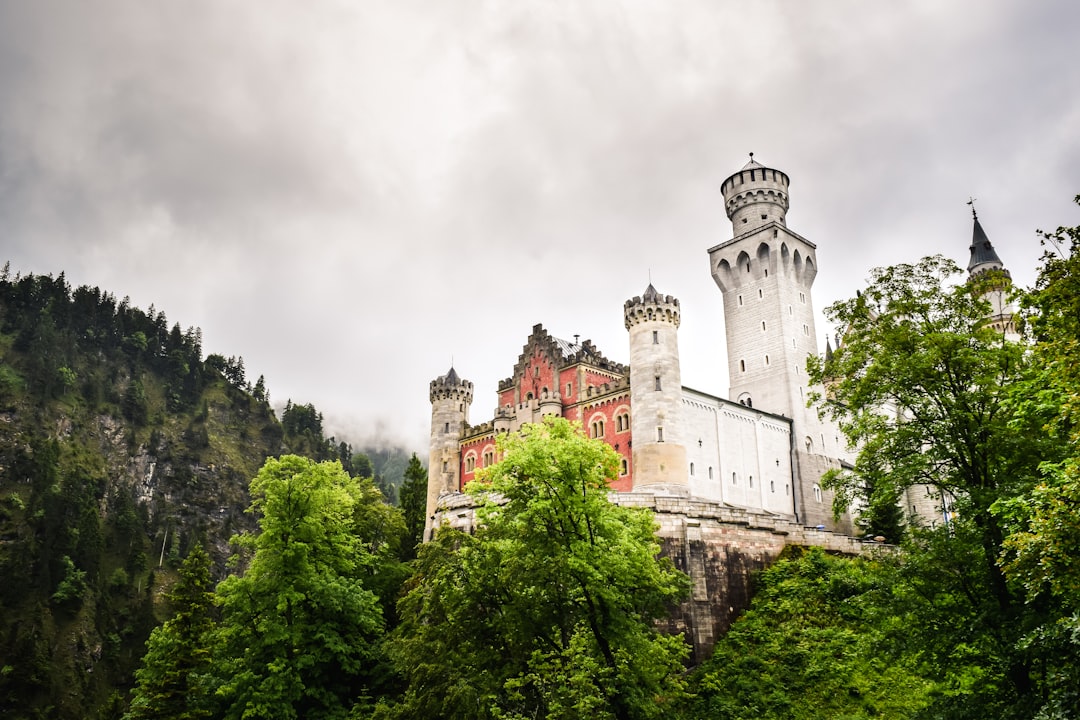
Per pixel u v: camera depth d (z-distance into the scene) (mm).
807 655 48375
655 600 41500
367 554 61594
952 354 31375
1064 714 21000
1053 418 26422
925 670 37750
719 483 78938
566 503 36438
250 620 50500
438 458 95750
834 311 35406
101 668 148375
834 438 95625
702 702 46219
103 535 185500
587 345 92438
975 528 28719
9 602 150625
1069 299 23797
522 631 34188
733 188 106938
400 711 34781
